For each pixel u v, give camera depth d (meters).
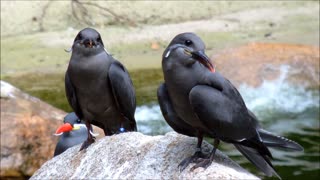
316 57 18.38
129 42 21.83
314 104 17.39
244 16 24.38
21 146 13.12
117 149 8.88
